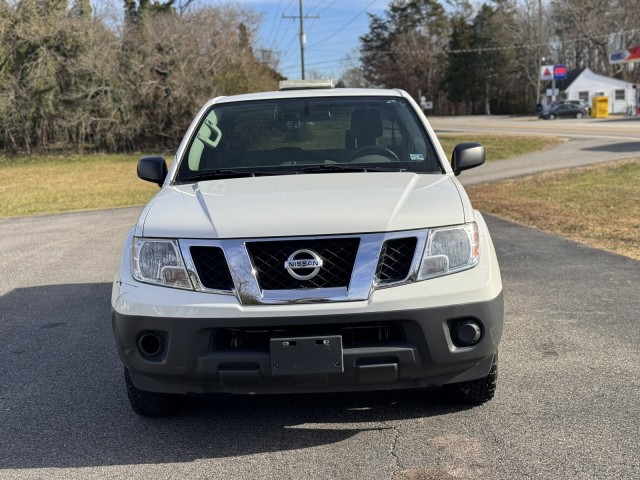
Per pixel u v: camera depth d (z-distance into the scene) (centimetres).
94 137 3869
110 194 1925
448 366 331
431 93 10144
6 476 329
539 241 884
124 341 338
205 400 416
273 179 407
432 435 356
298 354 317
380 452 340
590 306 580
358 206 342
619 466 315
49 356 511
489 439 348
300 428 372
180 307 325
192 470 330
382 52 10600
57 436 373
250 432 370
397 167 430
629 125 3878
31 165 3347
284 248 325
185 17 3941
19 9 3578
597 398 392
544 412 377
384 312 318
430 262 330
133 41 3797
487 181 1702
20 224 1339
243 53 4016
